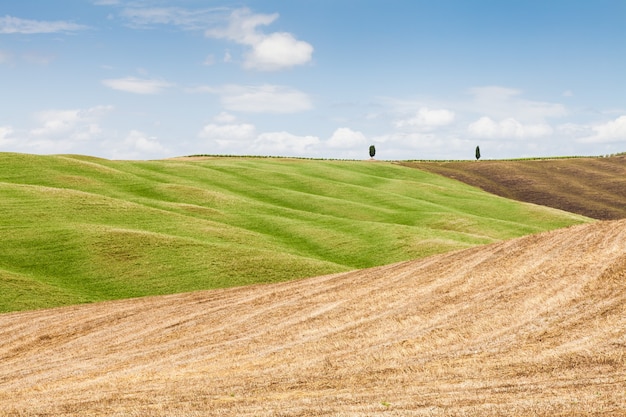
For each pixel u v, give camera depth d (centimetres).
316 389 1402
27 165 7912
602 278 2114
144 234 4972
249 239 5466
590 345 1533
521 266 2553
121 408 1328
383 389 1356
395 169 11906
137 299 3181
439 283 2522
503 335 1725
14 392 1634
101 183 7556
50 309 3102
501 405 1171
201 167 9519
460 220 6900
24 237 4809
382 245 5531
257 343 1966
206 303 2798
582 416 1081
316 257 5297
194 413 1253
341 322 2106
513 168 12612
